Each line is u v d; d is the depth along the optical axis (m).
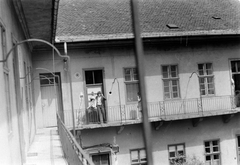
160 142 22.19
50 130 19.98
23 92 12.77
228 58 23.69
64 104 21.20
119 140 21.52
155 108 22.17
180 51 22.91
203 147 22.80
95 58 21.66
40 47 20.81
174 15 24.00
